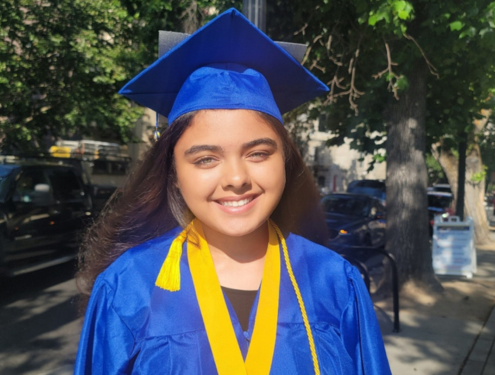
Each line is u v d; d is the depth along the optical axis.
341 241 8.18
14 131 9.80
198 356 1.29
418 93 6.35
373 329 1.45
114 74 10.29
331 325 1.40
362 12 5.23
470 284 7.31
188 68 1.52
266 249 1.56
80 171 8.68
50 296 6.62
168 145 1.51
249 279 1.48
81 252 1.82
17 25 9.20
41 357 4.59
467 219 8.38
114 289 1.39
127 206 1.68
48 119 10.71
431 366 4.36
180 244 1.49
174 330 1.31
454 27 5.09
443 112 7.45
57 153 10.15
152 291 1.37
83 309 1.70
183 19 6.48
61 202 7.27
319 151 30.81
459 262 8.13
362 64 6.69
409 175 6.46
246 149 1.37
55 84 10.05
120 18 9.78
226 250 1.51
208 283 1.40
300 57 1.63
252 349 1.31
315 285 1.45
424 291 6.44
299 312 1.40
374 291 6.74
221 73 1.44
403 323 5.46
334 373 1.33
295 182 1.78
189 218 1.63
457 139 8.59
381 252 5.24
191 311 1.35
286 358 1.32
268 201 1.40
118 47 10.62
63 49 9.62
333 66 6.80
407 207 6.48
